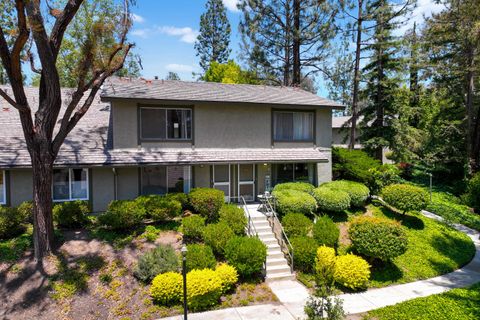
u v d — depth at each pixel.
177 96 16.27
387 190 17.17
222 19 50.81
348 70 27.22
